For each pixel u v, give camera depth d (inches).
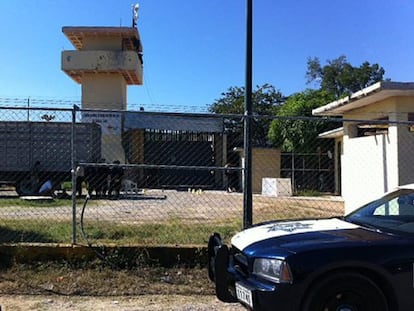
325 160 1136.2
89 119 1047.0
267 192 1028.5
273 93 1847.9
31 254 308.2
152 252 313.9
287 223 243.3
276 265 192.7
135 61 1503.4
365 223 233.3
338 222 239.6
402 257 193.0
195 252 315.0
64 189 904.9
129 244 322.0
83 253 310.7
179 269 309.3
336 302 189.8
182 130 1063.0
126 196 858.1
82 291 279.0
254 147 1209.4
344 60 2031.3
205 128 1075.9
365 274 192.7
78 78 1593.3
